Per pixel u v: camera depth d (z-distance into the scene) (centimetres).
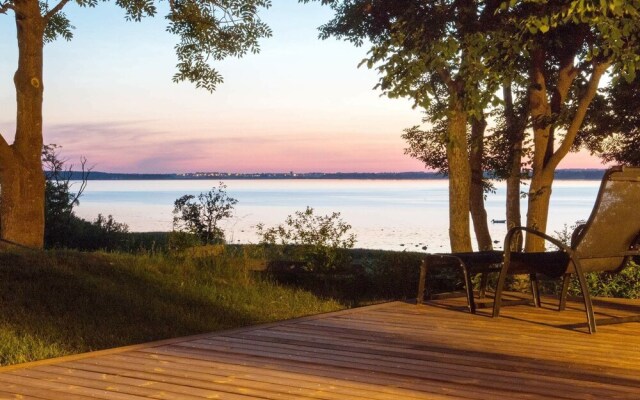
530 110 1106
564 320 612
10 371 434
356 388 400
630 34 830
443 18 945
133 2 1239
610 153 1466
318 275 1022
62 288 825
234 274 1004
